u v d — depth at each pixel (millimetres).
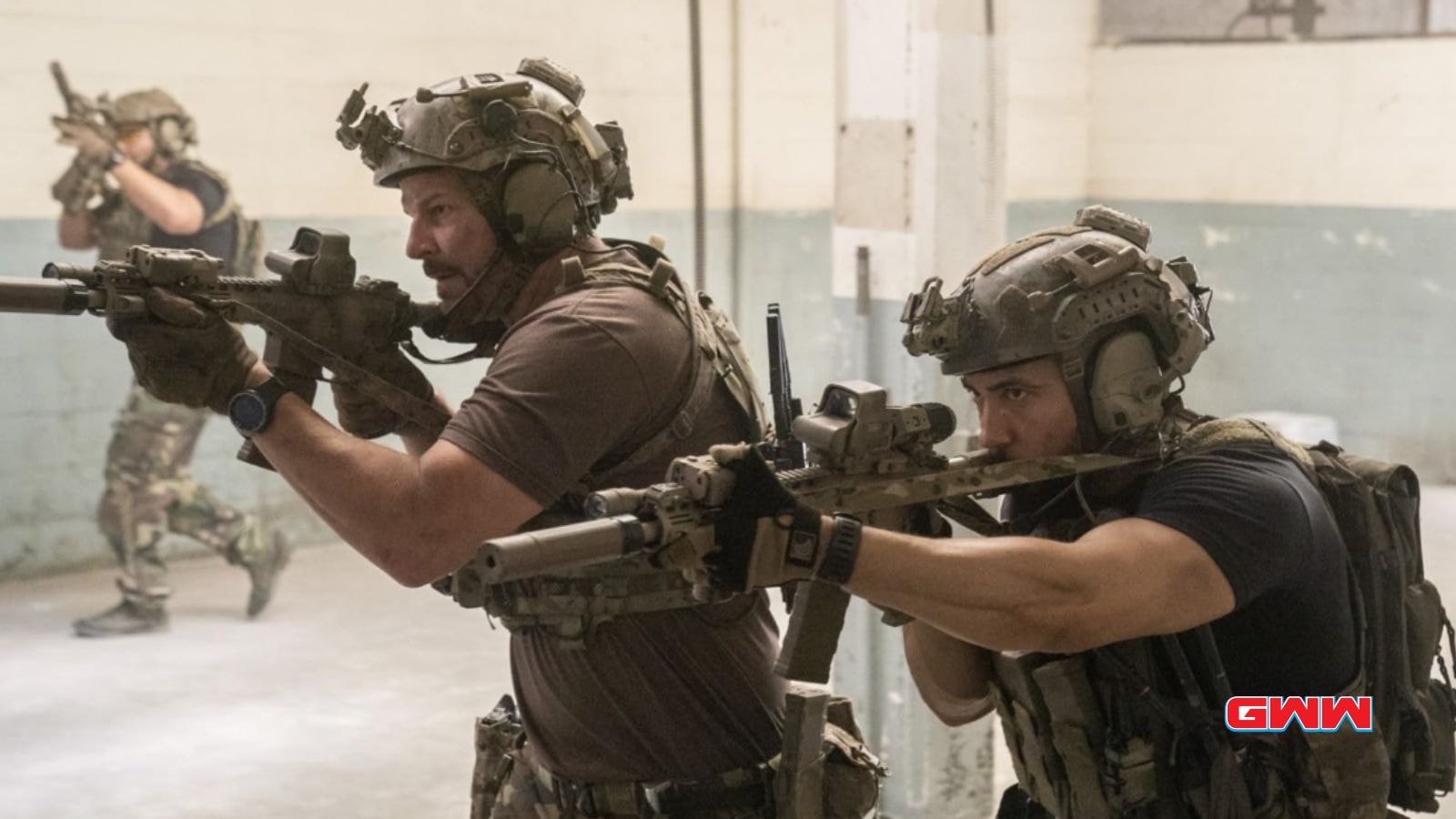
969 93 3223
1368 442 7848
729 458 1267
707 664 1813
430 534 1641
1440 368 7570
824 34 7453
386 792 3701
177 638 4996
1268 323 8172
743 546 1268
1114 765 1620
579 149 1840
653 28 6867
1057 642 1435
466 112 1761
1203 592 1481
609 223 6801
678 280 1813
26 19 5359
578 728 1828
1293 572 1553
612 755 1823
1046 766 1708
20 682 4512
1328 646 1619
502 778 2014
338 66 6062
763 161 7297
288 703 4355
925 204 3207
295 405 1690
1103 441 1625
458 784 3748
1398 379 7719
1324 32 7809
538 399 1664
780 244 7414
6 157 5391
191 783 3742
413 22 6207
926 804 3373
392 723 4184
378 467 1651
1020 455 1619
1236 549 1499
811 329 7613
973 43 3213
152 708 4297
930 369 3240
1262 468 1580
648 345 1717
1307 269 7992
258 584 5199
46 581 5668
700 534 1251
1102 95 8734
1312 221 7941
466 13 6336
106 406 5789
